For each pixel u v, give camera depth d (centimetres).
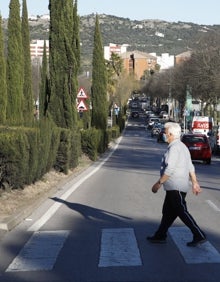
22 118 2386
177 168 931
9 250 947
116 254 903
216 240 1006
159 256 884
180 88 9100
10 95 2373
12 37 2397
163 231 972
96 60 4391
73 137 2445
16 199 1417
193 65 7056
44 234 1084
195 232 939
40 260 872
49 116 2614
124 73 12106
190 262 841
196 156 3469
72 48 2739
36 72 7606
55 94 2691
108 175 2417
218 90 6744
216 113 7981
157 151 4666
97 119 4400
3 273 800
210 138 5144
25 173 1536
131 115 15150
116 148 5009
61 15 2702
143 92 17850
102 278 761
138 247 953
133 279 752
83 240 1024
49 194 1633
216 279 750
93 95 4409
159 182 939
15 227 1150
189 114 8825
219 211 1365
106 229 1131
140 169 2786
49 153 1958
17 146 1445
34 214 1312
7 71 2380
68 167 2286
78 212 1355
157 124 8050
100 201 1556
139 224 1190
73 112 2700
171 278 755
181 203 934
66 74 2700
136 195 1695
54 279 762
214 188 1914
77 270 807
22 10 3044
